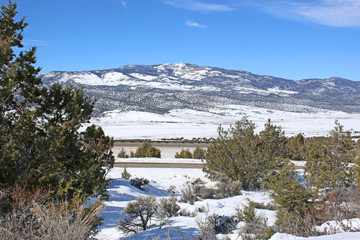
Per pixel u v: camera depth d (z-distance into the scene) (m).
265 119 199.62
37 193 5.75
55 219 4.40
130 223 9.77
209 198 15.62
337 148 15.82
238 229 7.54
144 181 22.03
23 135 7.95
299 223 5.95
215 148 22.55
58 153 8.19
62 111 9.09
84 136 9.69
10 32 9.03
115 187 19.19
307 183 10.07
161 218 9.76
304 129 111.38
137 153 37.22
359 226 5.26
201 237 6.06
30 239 4.11
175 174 25.36
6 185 6.70
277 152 19.56
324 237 3.24
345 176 14.24
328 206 6.74
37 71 9.12
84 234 4.42
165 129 104.50
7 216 4.58
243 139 21.03
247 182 19.50
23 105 8.67
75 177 8.60
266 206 11.48
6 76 7.33
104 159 19.09
